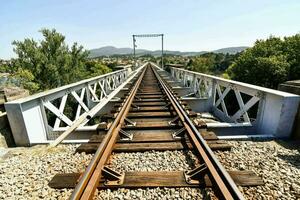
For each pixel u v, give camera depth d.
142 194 2.16
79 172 2.56
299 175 2.42
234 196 1.91
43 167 2.77
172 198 2.09
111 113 5.09
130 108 5.69
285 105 3.37
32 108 3.74
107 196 2.14
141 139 3.53
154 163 2.78
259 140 3.50
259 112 4.07
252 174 2.40
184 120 4.23
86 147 3.25
